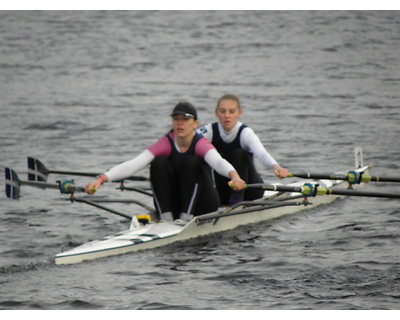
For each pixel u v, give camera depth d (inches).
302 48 5654.5
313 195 1359.5
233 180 1268.5
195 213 1373.0
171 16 7578.7
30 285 1057.5
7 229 1449.3
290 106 3489.2
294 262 1158.3
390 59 5078.7
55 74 4835.1
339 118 3117.6
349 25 6697.8
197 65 5083.7
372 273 1084.5
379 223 1460.4
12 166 2253.9
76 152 2502.5
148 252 1238.3
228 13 7696.9
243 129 1456.7
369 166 2020.2
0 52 5797.2
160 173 1344.7
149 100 3814.0
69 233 1416.1
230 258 1196.5
